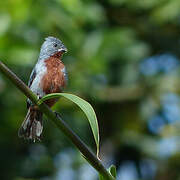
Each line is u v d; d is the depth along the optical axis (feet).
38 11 45.98
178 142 53.62
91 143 50.93
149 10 55.67
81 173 50.47
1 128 48.32
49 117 18.66
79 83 48.34
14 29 44.52
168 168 53.52
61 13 47.09
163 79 55.21
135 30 56.34
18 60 44.19
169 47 57.21
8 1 44.55
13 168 48.55
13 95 47.62
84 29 49.08
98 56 47.96
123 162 54.34
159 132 54.34
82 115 49.62
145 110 53.72
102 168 18.29
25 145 49.44
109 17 55.88
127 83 53.01
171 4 54.19
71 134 18.42
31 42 45.19
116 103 53.93
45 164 50.08
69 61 47.91
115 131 54.54
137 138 53.62
